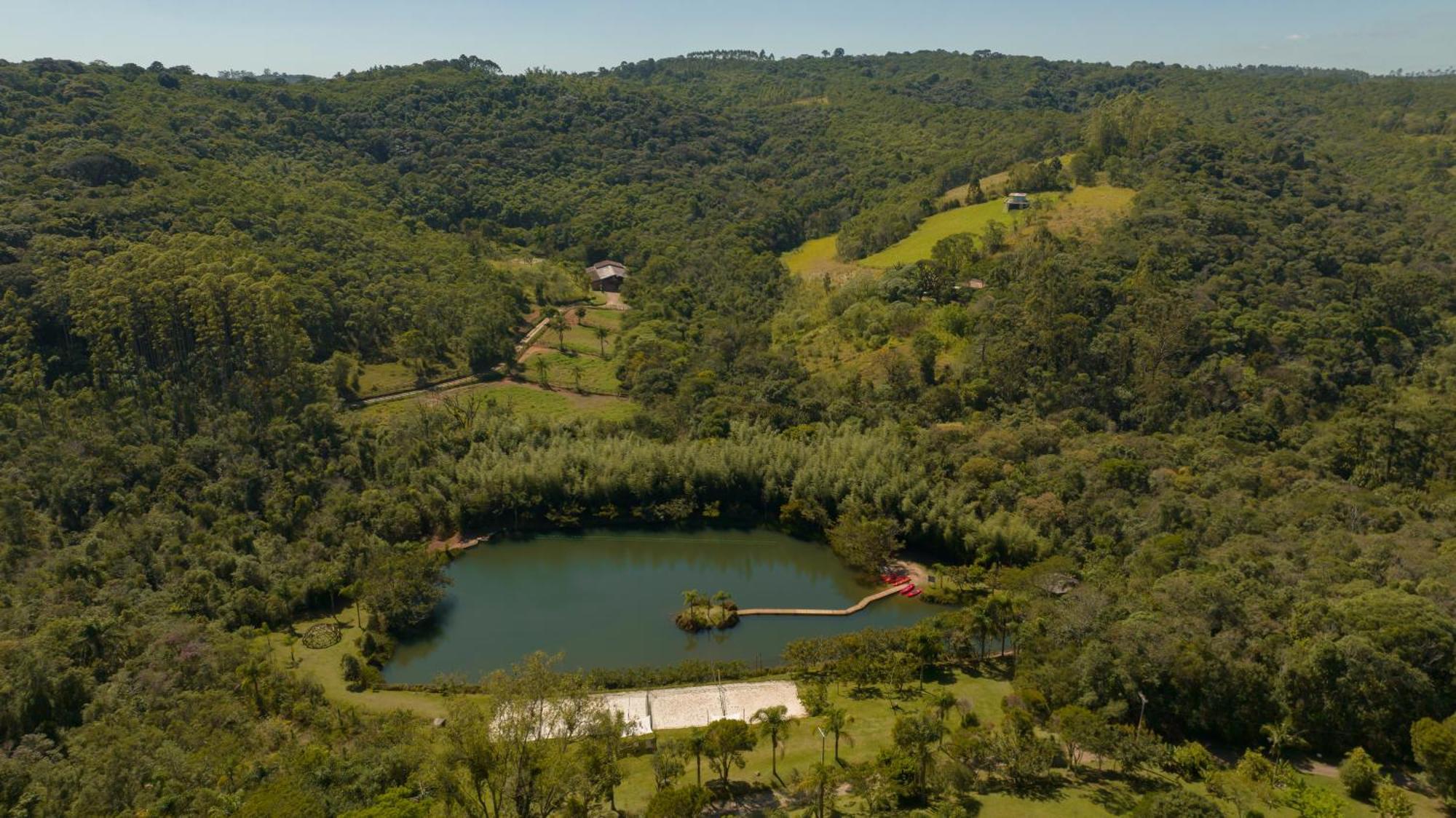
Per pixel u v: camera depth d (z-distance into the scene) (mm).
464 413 145250
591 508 132375
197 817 58500
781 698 84625
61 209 151500
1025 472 126812
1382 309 175750
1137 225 193375
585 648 99812
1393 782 66062
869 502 124812
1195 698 73812
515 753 57406
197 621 93875
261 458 125875
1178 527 109562
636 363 169625
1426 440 131625
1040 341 155125
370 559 109875
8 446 113938
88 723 73312
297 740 75312
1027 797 65438
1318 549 99125
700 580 117062
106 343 131375
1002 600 91812
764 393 153750
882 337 169250
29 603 90688
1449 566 89188
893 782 65062
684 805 58781
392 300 178750
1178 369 154375
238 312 140375
